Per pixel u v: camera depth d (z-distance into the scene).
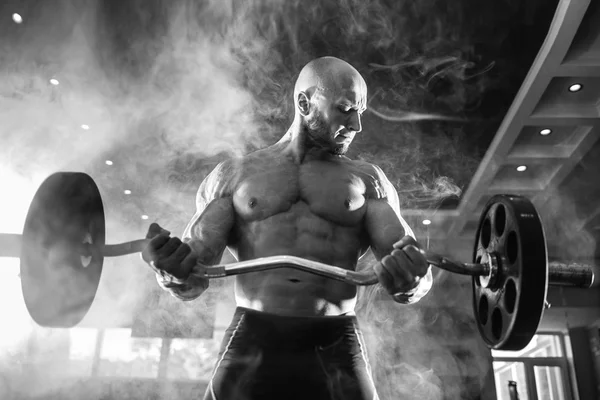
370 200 2.15
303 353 1.84
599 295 12.07
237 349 1.87
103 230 2.18
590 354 11.65
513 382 8.23
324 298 1.95
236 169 2.18
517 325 1.80
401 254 1.71
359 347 1.93
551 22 6.61
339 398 1.80
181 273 1.71
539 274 1.74
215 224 2.03
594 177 10.22
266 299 1.93
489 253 1.96
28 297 2.03
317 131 2.16
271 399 1.79
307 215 2.04
